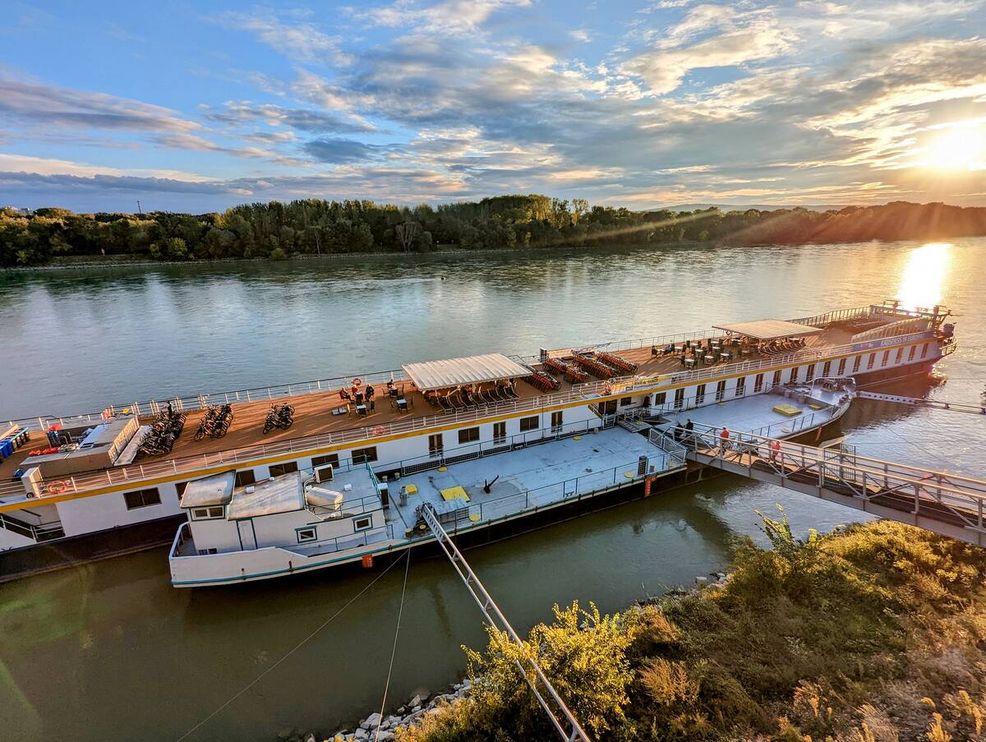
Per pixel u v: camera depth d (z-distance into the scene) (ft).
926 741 50.67
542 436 132.77
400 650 84.33
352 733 70.74
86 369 227.81
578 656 61.26
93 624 88.79
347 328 291.79
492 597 94.68
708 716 60.08
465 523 101.30
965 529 85.66
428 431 117.08
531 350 251.60
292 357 242.58
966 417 174.19
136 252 553.23
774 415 149.79
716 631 75.87
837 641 69.46
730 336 190.90
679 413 150.71
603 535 112.78
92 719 73.26
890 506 94.63
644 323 295.28
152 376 219.20
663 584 99.45
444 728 61.46
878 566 87.81
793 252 632.38
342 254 600.80
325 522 92.07
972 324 290.97
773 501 127.34
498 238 652.48
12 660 82.28
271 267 521.65
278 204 646.74
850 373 186.09
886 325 204.03
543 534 111.14
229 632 87.56
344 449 110.42
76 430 113.60
